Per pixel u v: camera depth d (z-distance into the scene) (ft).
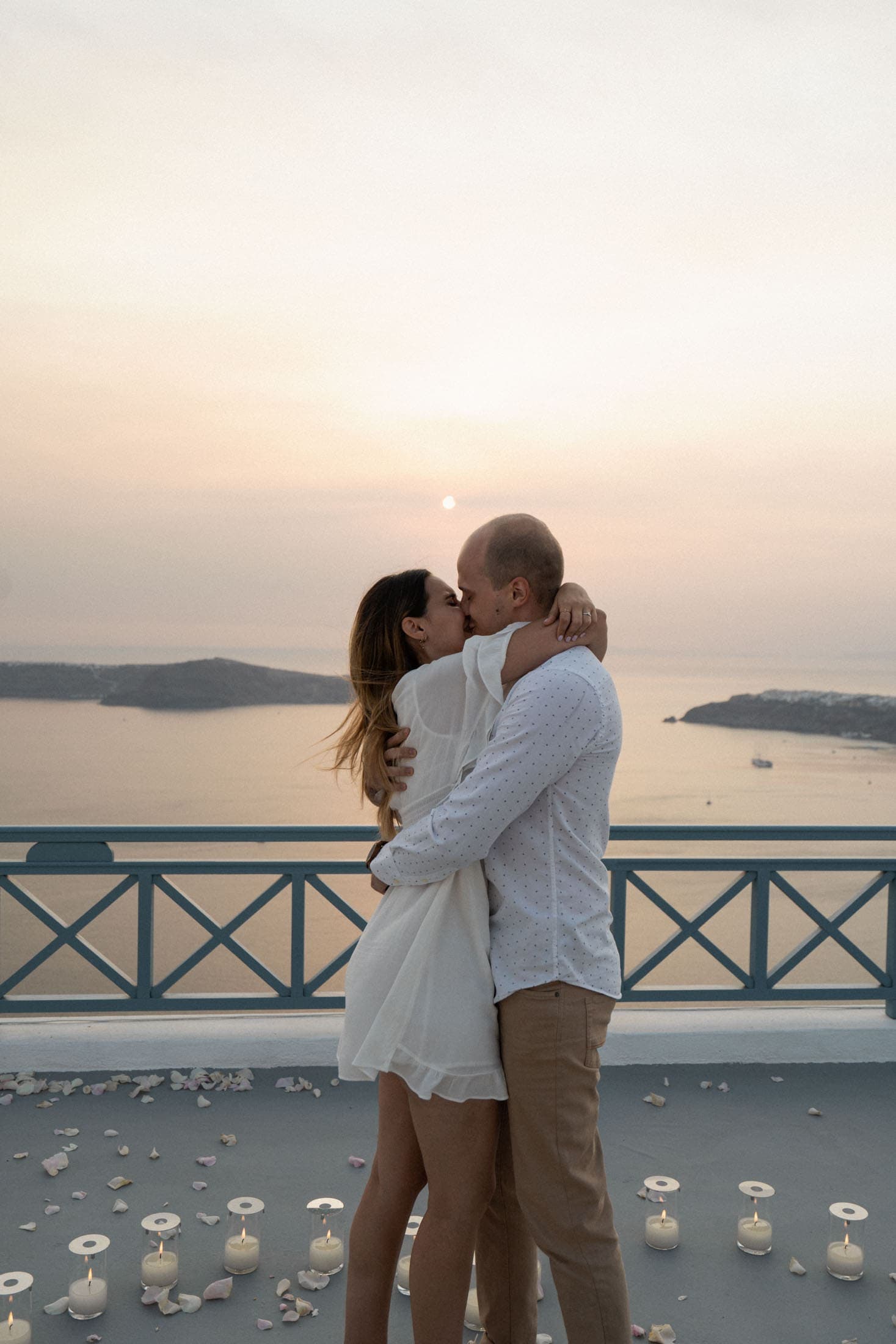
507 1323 7.04
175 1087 12.19
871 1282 8.61
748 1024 13.55
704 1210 9.71
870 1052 13.48
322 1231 8.71
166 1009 12.91
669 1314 8.09
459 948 6.03
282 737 366.02
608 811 6.27
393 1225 6.53
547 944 5.85
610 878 13.53
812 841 13.39
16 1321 7.52
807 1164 10.63
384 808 6.70
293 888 13.03
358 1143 10.87
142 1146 10.71
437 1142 6.05
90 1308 7.93
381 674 6.54
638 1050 13.23
